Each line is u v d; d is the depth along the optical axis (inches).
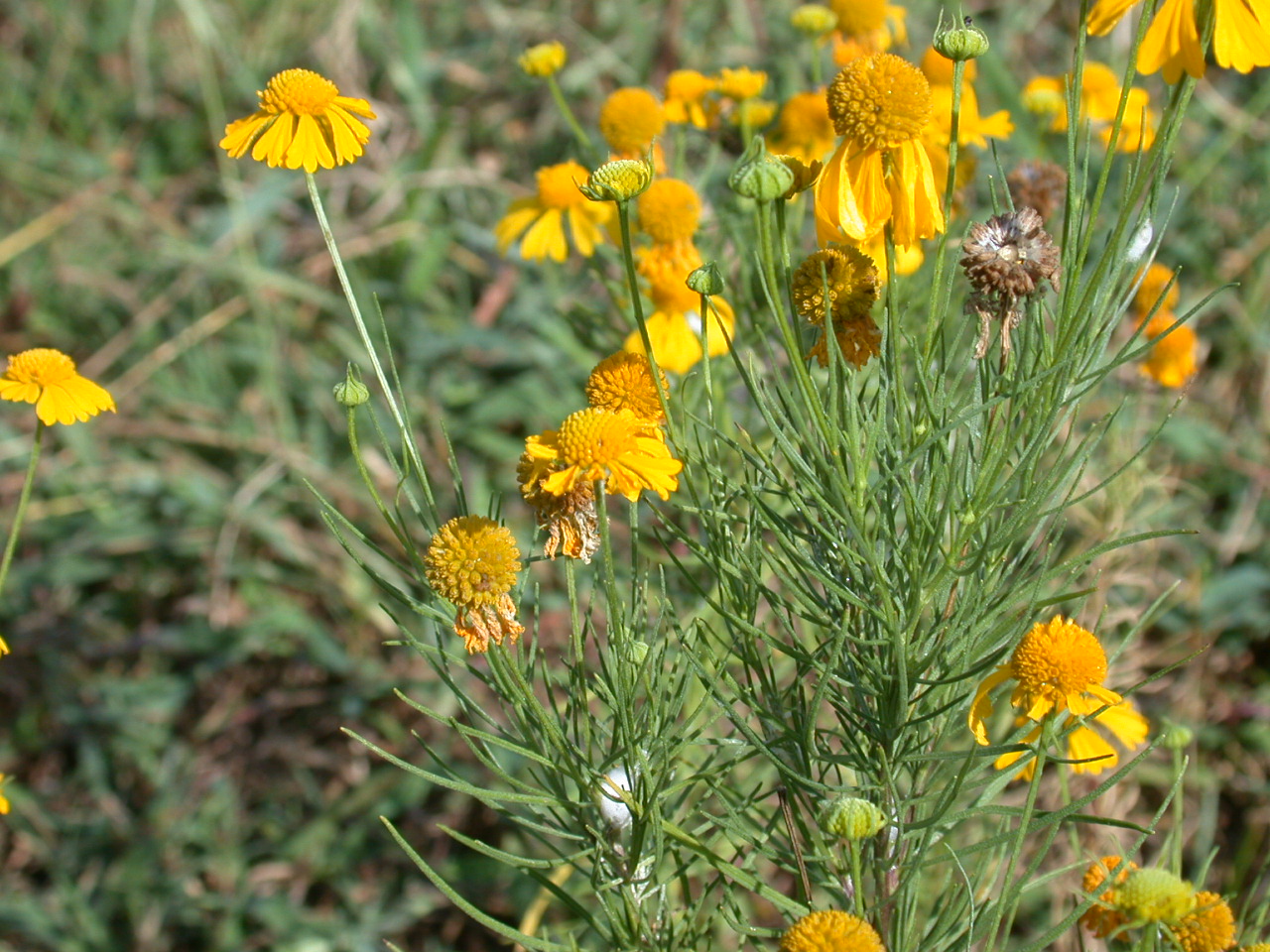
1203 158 32.0
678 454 17.8
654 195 21.7
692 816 19.6
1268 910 18.8
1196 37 16.8
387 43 41.1
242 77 39.6
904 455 17.6
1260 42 16.8
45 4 42.0
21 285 37.3
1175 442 28.7
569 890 23.1
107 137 40.3
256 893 28.3
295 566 32.2
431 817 28.2
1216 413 30.8
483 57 40.7
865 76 17.3
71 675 31.8
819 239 17.8
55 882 29.4
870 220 17.4
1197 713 26.7
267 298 36.0
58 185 38.6
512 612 17.8
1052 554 17.8
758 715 17.9
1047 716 17.2
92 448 33.6
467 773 27.4
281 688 31.2
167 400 34.5
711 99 23.3
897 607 17.8
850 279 17.7
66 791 30.9
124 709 30.6
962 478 17.7
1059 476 17.3
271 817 29.5
